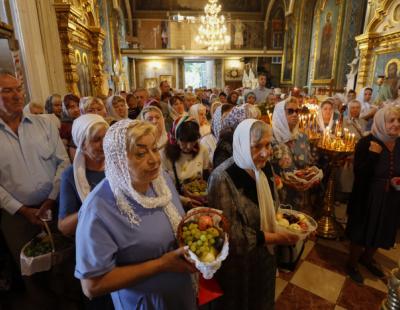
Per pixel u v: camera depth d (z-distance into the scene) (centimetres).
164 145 192
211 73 1596
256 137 116
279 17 1405
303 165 215
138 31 1488
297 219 148
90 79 621
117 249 86
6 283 187
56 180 184
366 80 650
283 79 1374
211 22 1164
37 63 392
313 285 202
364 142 191
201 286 131
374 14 611
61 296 169
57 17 440
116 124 88
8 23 359
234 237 121
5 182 171
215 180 125
